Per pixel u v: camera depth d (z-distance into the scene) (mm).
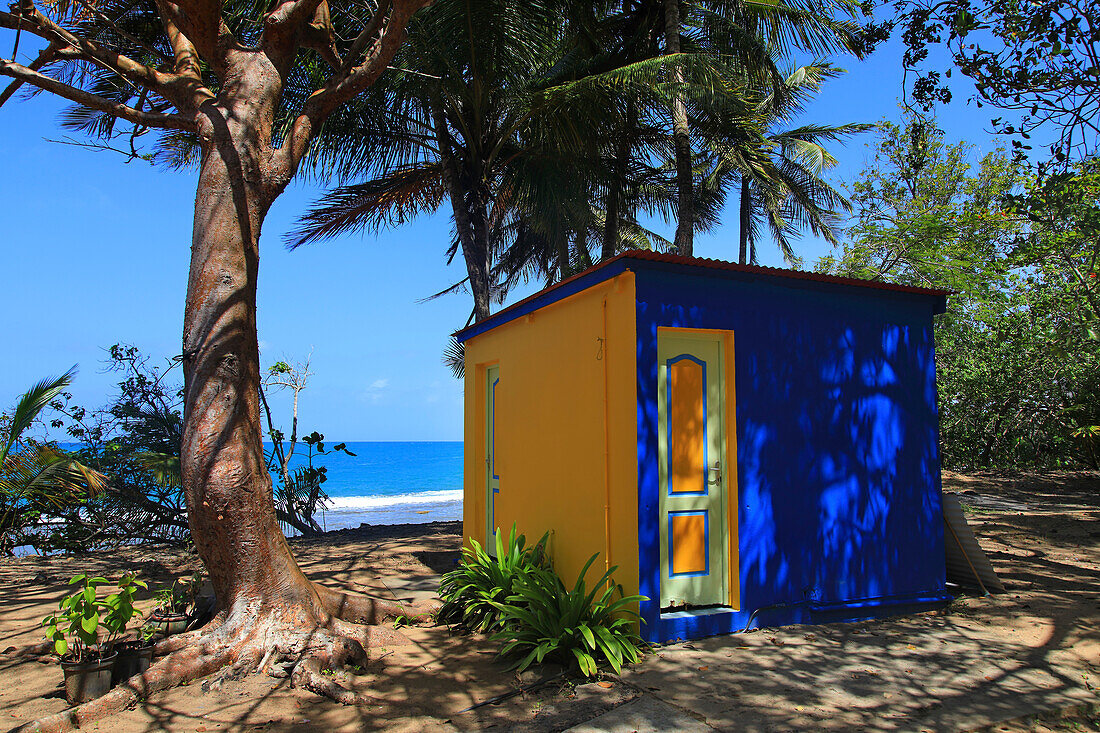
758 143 14773
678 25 11766
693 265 5297
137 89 7277
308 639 4695
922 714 3766
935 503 6297
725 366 5590
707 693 4082
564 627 4703
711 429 5547
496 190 13523
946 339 18969
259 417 5262
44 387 7078
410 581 7641
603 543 5344
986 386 18594
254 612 4828
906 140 18156
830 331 5965
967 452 20422
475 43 10227
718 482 5527
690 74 9992
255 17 8703
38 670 4723
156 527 10914
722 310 5480
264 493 5066
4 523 9852
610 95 10766
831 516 5777
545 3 10672
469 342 8594
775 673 4406
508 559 5836
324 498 13070
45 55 5965
